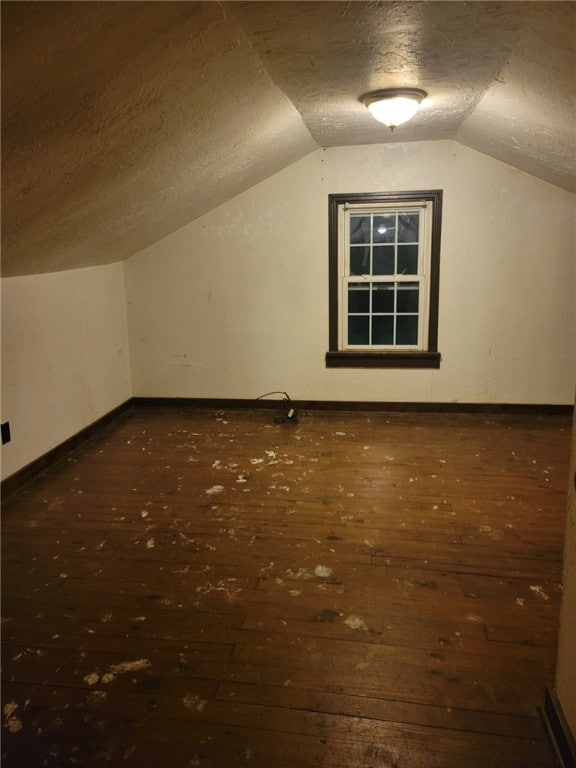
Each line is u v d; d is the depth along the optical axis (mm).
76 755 1664
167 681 1934
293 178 4457
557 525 2900
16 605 2342
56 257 3355
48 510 3146
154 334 4914
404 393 4742
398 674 1946
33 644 2121
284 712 1801
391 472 3578
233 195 4484
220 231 4633
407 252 4590
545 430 4297
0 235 2361
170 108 2068
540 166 3775
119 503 3223
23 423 3477
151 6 1399
